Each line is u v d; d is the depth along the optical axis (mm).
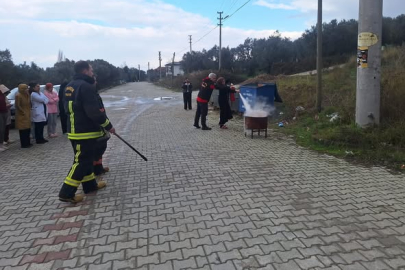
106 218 4016
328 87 11906
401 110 7070
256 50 45625
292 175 5348
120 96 30281
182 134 9547
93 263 3068
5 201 4703
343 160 6102
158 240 3443
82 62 4598
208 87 9945
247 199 4430
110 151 7551
